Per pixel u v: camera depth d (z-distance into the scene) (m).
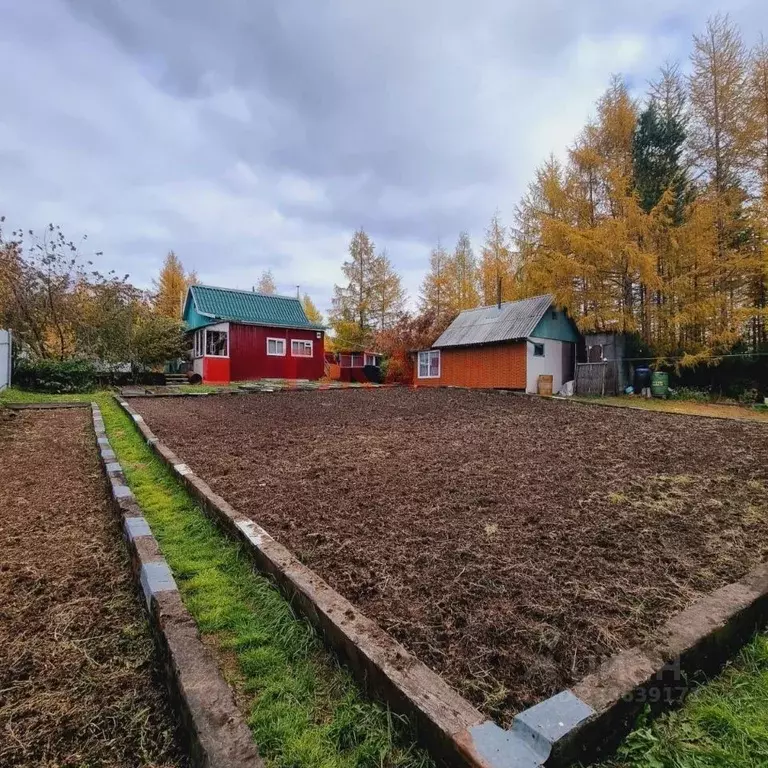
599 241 13.43
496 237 24.47
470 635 1.85
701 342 13.42
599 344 14.73
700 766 1.29
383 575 2.35
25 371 12.31
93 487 3.90
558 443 6.00
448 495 3.71
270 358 19.48
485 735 1.21
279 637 1.86
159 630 1.77
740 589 2.09
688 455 5.22
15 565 2.50
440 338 18.31
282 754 1.30
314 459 4.99
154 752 1.35
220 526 2.96
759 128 12.80
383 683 1.47
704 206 12.75
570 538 2.85
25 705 1.52
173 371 21.69
